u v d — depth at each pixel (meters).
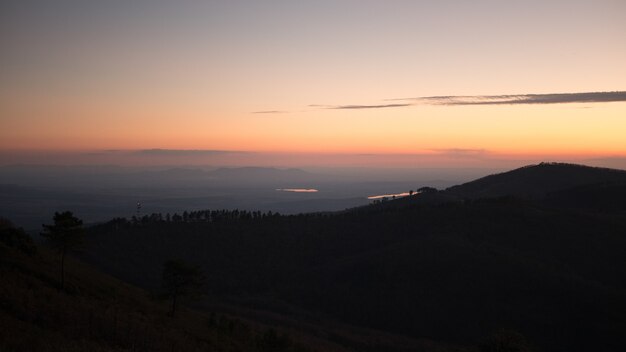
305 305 107.19
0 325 30.36
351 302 103.56
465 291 97.06
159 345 37.75
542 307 88.56
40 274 48.91
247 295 113.69
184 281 57.91
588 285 92.81
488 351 46.00
